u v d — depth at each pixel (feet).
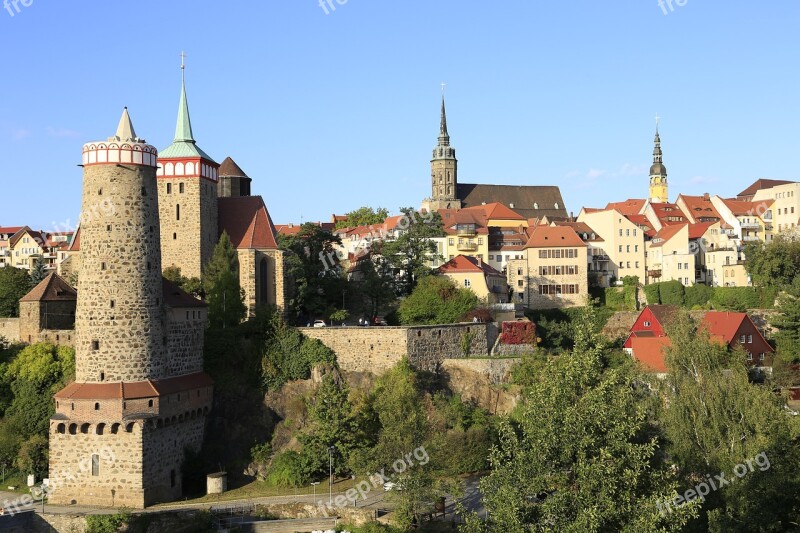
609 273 554.05
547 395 187.93
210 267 344.08
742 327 384.88
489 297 435.94
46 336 329.11
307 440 291.17
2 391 311.27
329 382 294.05
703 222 615.16
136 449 268.82
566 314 480.64
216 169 373.61
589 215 570.87
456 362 346.13
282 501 268.00
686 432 231.91
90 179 280.72
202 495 284.00
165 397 280.31
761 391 244.83
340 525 252.83
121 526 252.83
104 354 275.80
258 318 336.70
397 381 312.09
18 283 402.31
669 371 259.39
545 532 167.43
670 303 507.30
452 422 311.68
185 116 375.25
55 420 271.90
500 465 184.14
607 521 172.24
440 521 245.65
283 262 374.22
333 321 398.01
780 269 479.00
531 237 506.89
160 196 357.61
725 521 203.92
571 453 176.65
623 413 181.98
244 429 309.22
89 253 279.69
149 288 284.00
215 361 319.88
